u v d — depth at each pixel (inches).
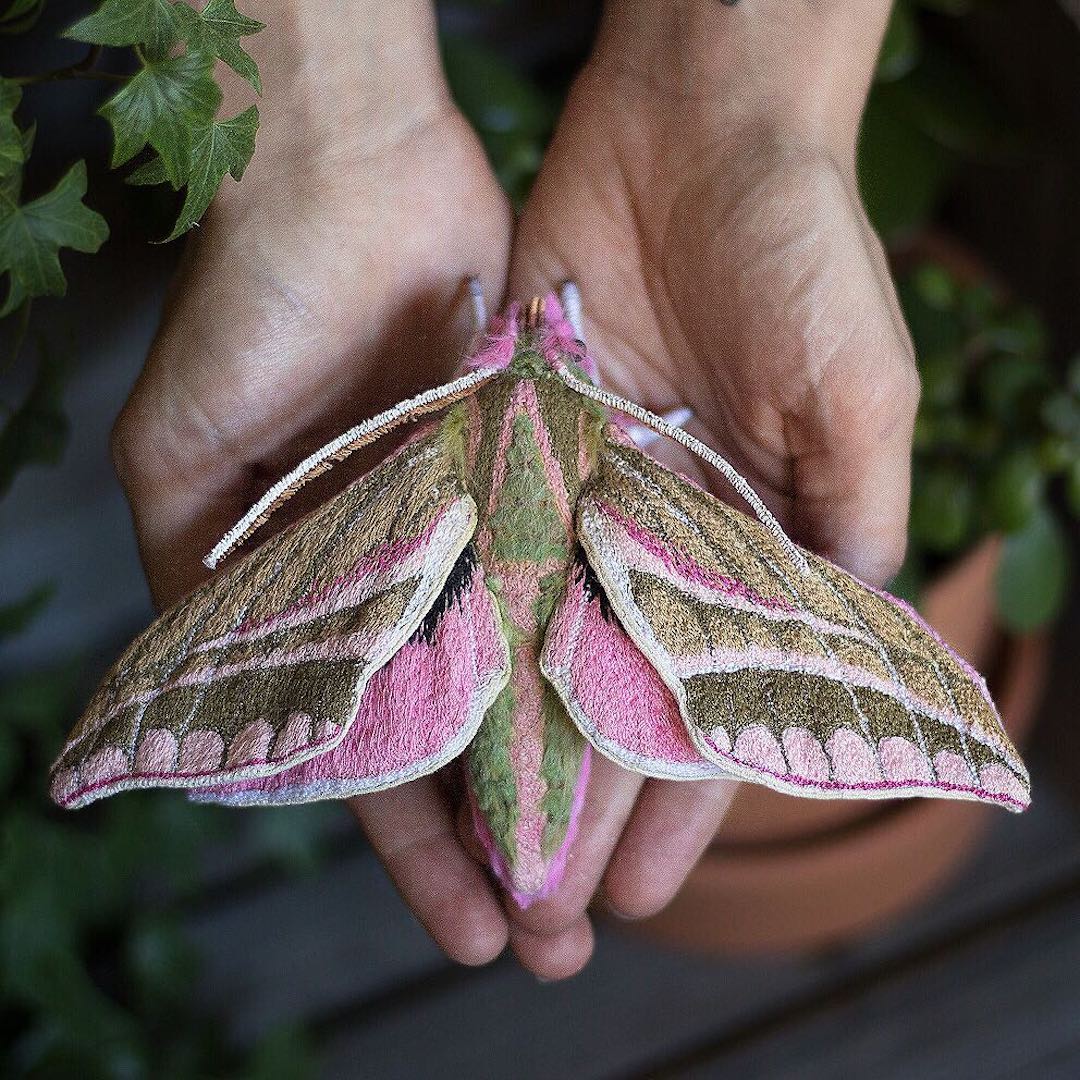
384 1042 29.8
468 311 24.7
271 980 30.3
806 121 23.2
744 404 23.5
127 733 20.9
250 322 23.2
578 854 23.0
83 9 27.1
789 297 22.5
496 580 22.0
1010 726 28.0
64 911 27.6
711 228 23.0
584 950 23.0
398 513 21.9
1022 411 26.4
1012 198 30.8
